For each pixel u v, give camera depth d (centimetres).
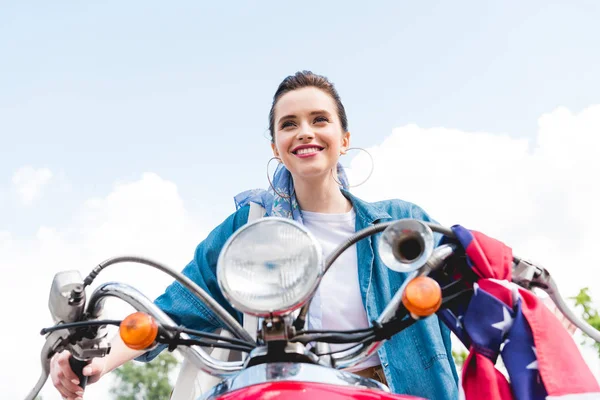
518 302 157
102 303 166
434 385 226
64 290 159
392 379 226
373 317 236
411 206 268
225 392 135
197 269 250
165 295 244
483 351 157
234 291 128
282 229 130
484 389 154
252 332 227
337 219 258
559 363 150
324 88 257
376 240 249
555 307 181
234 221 263
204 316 236
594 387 149
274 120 264
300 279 127
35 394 173
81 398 174
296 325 145
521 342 154
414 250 142
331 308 239
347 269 247
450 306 166
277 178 271
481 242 159
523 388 151
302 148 249
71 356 169
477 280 162
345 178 276
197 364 162
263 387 129
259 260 129
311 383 130
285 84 258
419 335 232
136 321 142
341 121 267
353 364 155
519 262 164
